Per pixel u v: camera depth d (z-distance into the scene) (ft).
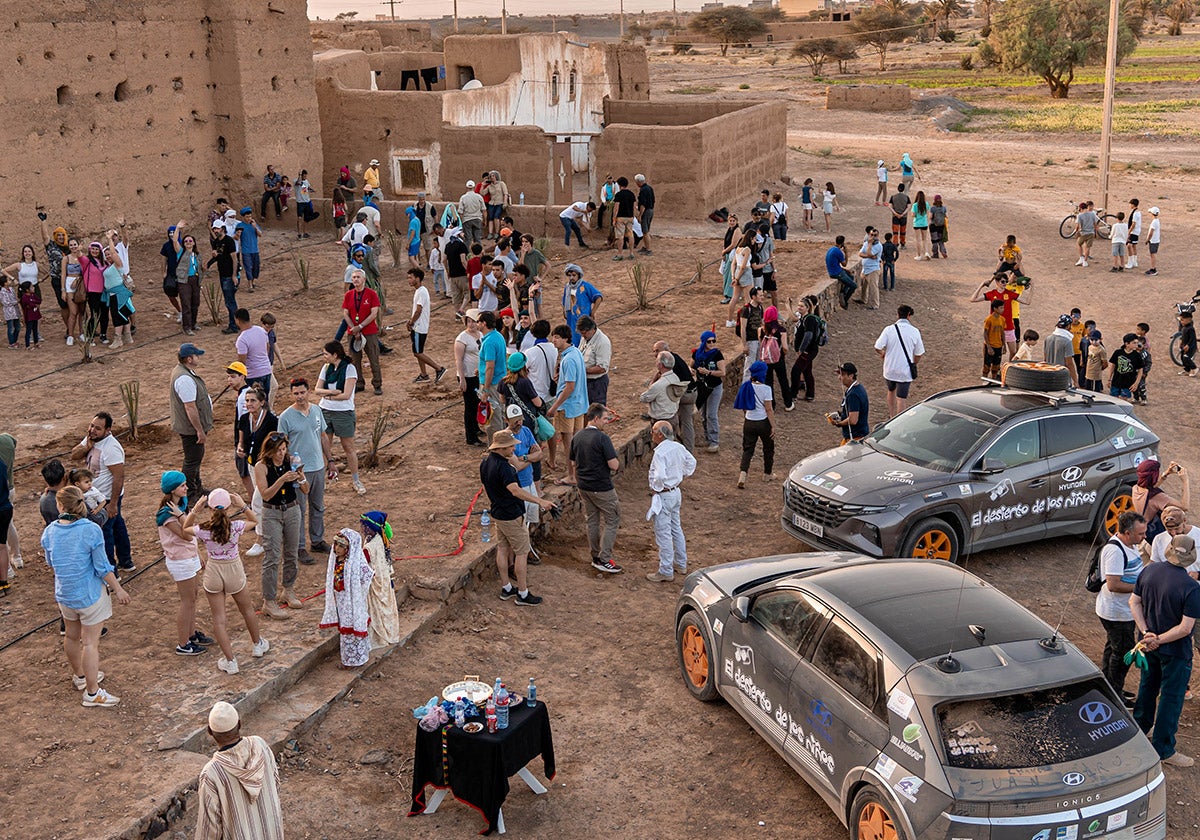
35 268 63.16
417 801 25.77
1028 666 23.44
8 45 75.00
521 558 35.99
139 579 35.47
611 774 27.76
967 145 185.37
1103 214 109.19
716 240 94.94
